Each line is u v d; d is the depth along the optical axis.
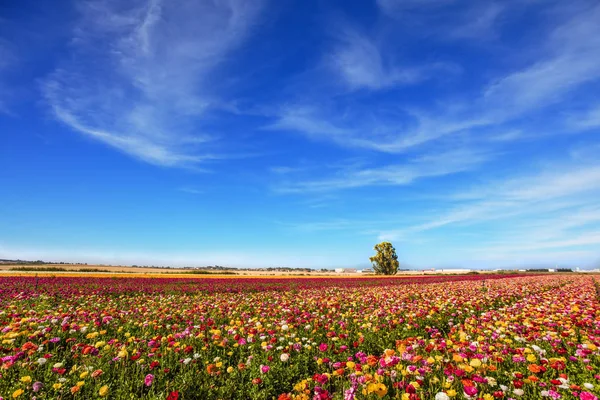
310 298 18.50
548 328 8.85
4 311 12.03
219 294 23.06
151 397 5.57
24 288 23.81
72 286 26.62
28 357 6.88
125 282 32.81
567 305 13.29
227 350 8.13
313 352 7.98
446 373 5.53
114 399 5.62
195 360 6.97
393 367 5.86
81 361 7.14
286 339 8.71
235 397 5.88
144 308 13.97
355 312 13.12
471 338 8.45
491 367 5.89
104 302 17.45
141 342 8.55
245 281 38.25
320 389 5.12
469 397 4.81
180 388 5.89
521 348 6.98
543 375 6.11
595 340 7.61
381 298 17.47
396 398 5.16
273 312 12.76
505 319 10.33
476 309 14.27
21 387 5.71
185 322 11.47
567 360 6.84
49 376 6.22
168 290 25.88
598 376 5.56
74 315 11.37
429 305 14.15
